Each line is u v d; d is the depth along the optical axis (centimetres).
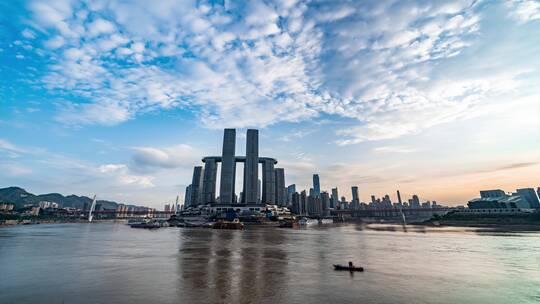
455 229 18262
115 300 2594
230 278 3462
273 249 6619
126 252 5947
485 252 6241
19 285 3106
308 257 5294
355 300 2600
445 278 3509
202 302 2538
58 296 2717
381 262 4753
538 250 6625
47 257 5194
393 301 2573
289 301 2570
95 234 12356
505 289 3008
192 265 4369
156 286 3070
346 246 7444
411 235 12544
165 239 9600
